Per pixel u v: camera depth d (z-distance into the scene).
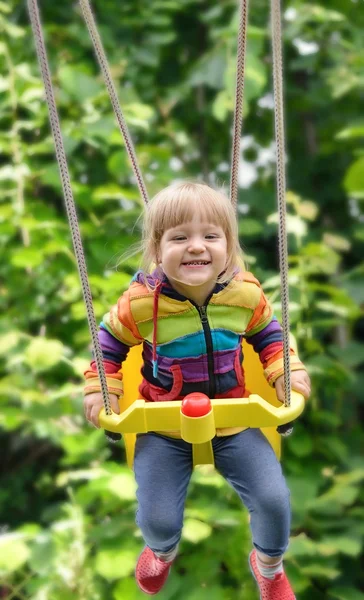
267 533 1.40
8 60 2.87
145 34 3.31
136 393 1.59
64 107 3.03
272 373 1.48
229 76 2.82
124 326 1.46
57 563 2.22
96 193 2.65
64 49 3.15
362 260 3.41
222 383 1.43
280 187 1.26
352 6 3.38
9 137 2.82
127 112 2.88
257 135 3.53
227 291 1.43
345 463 2.62
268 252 3.35
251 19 3.30
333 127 3.37
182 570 2.46
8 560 2.19
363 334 3.65
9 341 2.50
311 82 3.35
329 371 2.64
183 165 3.28
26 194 2.99
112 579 2.19
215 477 2.29
